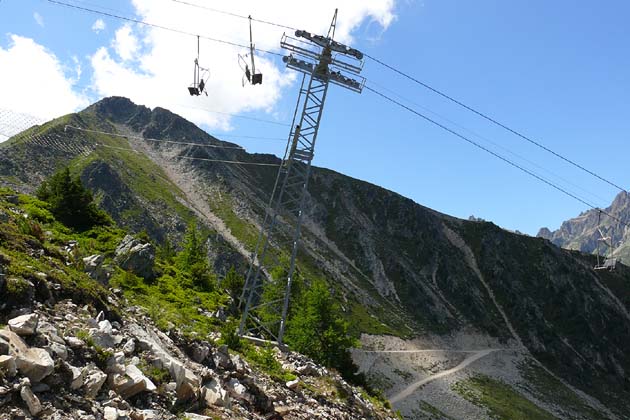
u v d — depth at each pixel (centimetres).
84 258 2417
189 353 1577
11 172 18200
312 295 4244
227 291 5394
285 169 3400
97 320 1283
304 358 2630
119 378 1088
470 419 12550
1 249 1395
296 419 1644
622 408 19550
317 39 3362
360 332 18762
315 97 3378
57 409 886
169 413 1126
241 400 1493
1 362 856
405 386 14262
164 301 2917
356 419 2081
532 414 14525
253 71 2725
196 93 2806
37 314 1112
